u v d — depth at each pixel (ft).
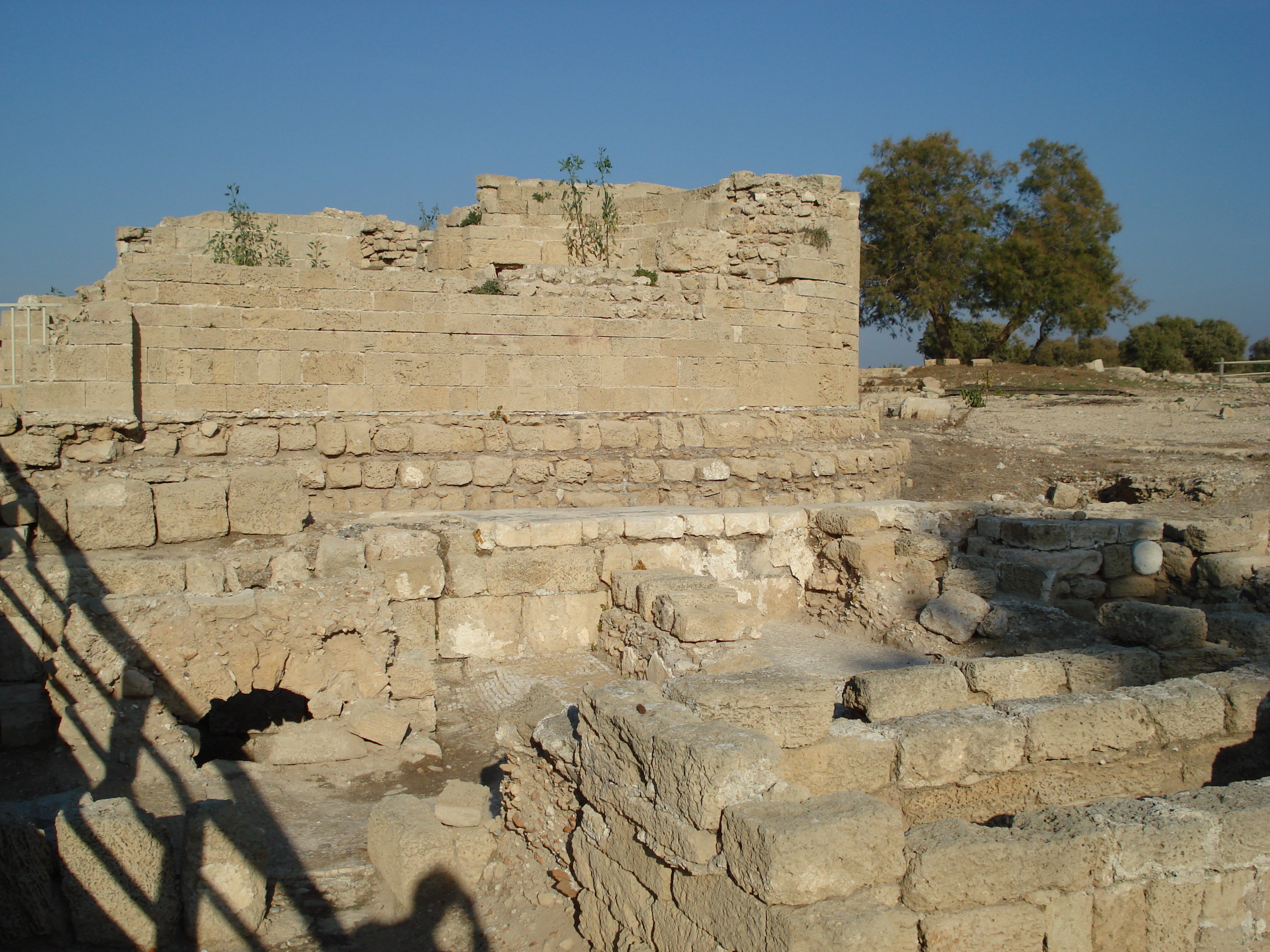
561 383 46.29
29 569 24.48
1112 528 36.17
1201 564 34.99
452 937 16.98
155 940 16.49
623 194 58.54
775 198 54.13
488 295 44.73
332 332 42.16
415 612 30.73
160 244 49.14
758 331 51.60
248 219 49.85
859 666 31.24
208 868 16.63
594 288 47.60
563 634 32.99
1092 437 66.49
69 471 36.58
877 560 35.63
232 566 26.40
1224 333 165.48
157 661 23.71
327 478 41.29
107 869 16.26
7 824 16.03
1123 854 15.25
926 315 150.00
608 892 16.08
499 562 32.14
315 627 25.25
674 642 27.68
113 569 25.04
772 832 12.78
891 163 147.64
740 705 17.08
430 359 43.75
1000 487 56.90
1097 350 177.88
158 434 39.14
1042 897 14.61
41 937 16.20
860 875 13.34
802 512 37.65
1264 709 21.21
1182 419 71.05
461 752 25.59
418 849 17.99
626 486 46.03
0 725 22.95
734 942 13.26
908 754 18.02
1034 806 19.31
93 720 23.00
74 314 39.09
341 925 17.37
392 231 52.75
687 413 49.49
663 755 14.58
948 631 32.53
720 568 36.17
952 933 13.70
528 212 55.47
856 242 56.75
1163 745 20.51
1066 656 23.91
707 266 52.16
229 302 40.65
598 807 16.56
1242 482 49.60
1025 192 154.92
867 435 55.83
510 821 19.57
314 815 21.59
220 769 23.49
